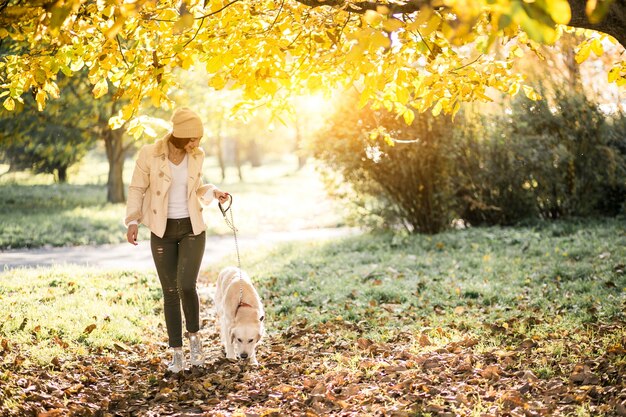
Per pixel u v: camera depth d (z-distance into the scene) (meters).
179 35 5.02
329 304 7.83
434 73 5.12
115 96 4.95
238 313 5.48
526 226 13.24
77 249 13.51
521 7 2.32
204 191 5.28
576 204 13.56
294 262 10.99
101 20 4.72
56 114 18.28
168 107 5.26
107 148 22.30
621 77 5.27
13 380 4.61
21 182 30.09
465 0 2.46
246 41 4.66
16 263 11.43
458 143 13.01
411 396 4.30
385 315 7.11
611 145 13.50
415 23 2.96
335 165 13.22
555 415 3.85
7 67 5.10
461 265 9.73
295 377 5.12
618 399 3.94
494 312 6.95
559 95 13.46
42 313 6.70
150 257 12.34
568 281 8.16
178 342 5.24
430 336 6.18
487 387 4.44
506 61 5.26
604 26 3.92
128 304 7.87
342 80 5.85
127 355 5.85
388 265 10.15
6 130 18.19
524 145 13.21
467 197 13.22
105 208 20.67
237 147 39.47
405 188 12.93
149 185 5.16
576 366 4.64
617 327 5.71
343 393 4.54
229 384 4.89
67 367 5.22
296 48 5.09
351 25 5.17
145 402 4.60
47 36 4.75
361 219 13.98
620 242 10.23
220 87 4.79
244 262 11.48
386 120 12.16
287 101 5.96
